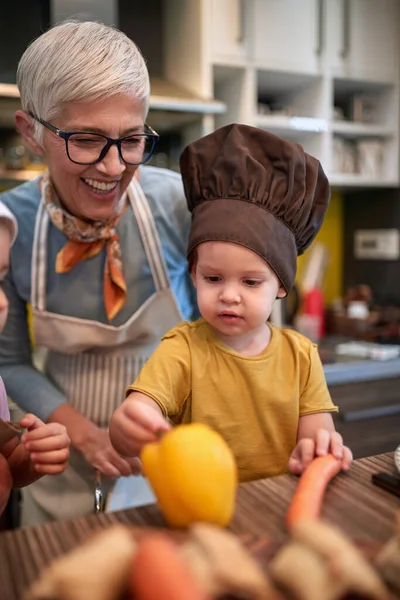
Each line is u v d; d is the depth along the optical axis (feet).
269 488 1.94
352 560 1.27
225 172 2.55
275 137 2.57
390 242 7.91
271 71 6.82
